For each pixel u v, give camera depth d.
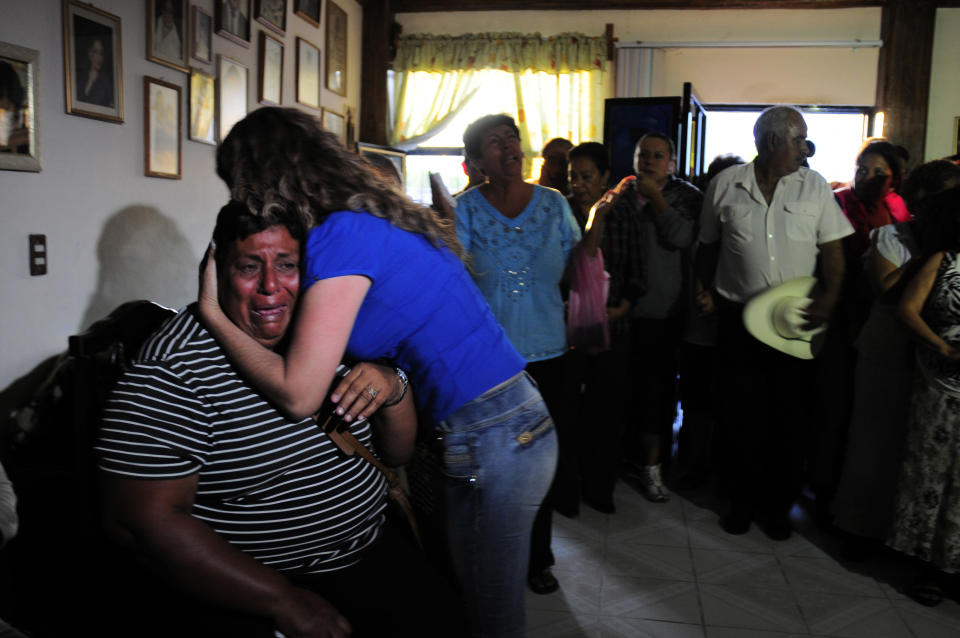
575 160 2.94
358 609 1.31
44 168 2.66
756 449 2.79
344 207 1.16
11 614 1.46
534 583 2.42
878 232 2.57
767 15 6.34
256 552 1.28
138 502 1.12
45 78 2.65
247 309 1.20
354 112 6.31
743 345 2.73
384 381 1.26
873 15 6.23
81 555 1.58
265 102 4.45
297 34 4.96
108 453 1.12
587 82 6.44
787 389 2.70
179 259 3.59
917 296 2.29
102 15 2.92
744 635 2.19
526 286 2.27
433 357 1.26
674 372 3.45
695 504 3.16
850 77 6.30
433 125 6.55
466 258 1.38
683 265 3.18
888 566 2.62
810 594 2.43
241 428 1.20
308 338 1.12
